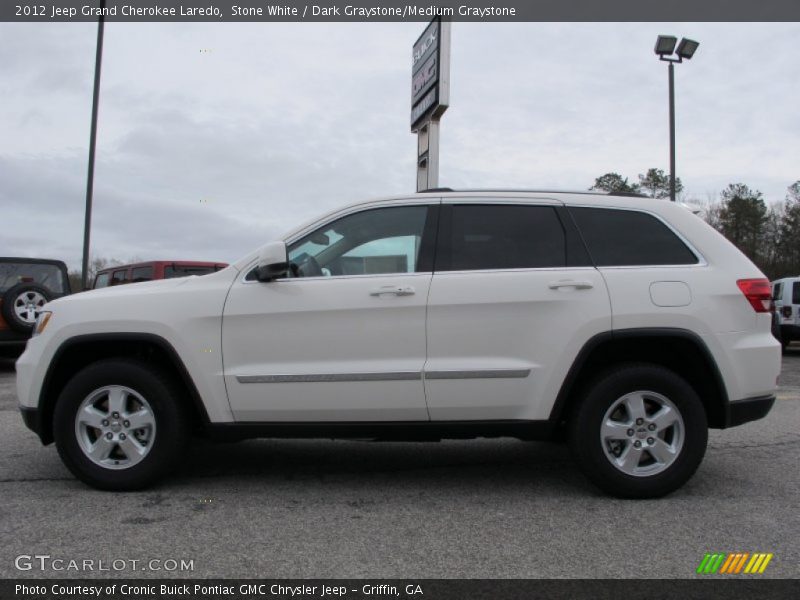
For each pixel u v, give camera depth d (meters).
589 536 3.57
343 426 4.21
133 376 4.24
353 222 4.46
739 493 4.32
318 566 3.19
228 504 4.11
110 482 4.28
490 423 4.17
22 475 4.69
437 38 13.95
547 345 4.11
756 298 4.21
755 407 4.16
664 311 4.10
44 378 4.36
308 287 4.24
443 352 4.15
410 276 4.24
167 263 12.77
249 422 4.26
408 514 3.94
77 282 20.62
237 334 4.23
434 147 14.62
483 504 4.12
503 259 4.28
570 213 4.39
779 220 49.75
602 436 4.11
